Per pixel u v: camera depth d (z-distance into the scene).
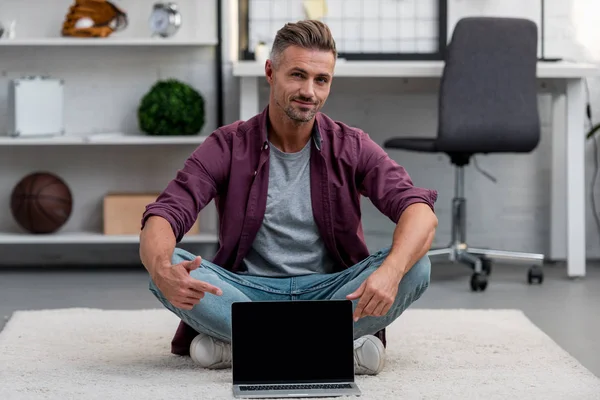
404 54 5.71
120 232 5.34
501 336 3.56
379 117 5.76
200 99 5.37
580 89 5.07
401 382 2.85
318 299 2.97
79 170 5.63
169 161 5.64
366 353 2.91
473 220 5.80
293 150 2.99
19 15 5.48
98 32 5.29
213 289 2.59
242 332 2.72
